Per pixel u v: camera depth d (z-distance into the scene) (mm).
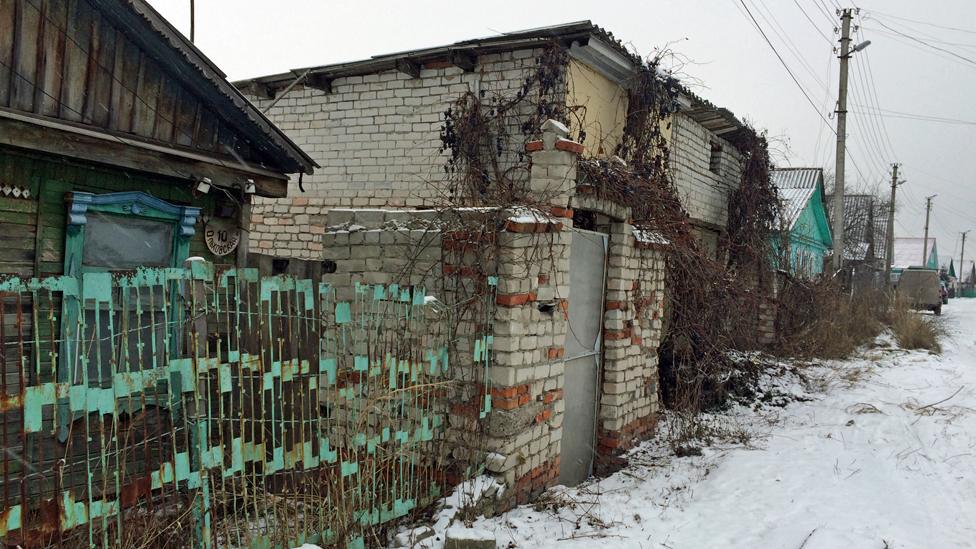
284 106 10320
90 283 2844
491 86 8672
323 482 4191
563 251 5629
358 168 9727
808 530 4691
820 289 15008
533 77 8273
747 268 13477
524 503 5254
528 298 5148
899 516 5039
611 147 9492
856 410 8953
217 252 6473
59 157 5090
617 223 6801
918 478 6109
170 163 5695
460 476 5000
